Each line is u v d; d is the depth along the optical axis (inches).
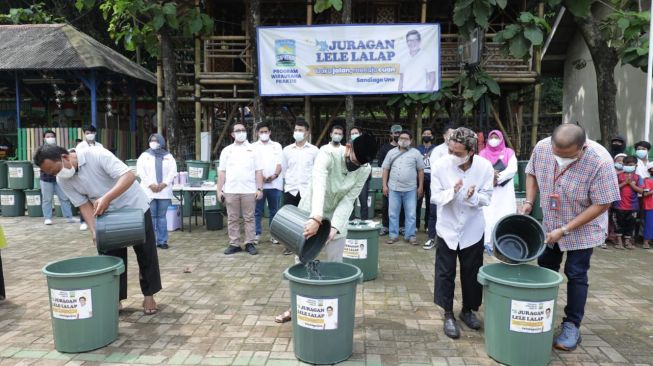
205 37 390.6
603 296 191.3
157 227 276.1
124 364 132.5
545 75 551.5
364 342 146.9
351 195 153.9
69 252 272.1
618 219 280.8
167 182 273.9
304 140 270.2
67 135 430.0
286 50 361.1
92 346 140.3
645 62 303.4
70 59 426.6
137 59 631.8
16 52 438.9
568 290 144.1
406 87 361.1
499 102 465.1
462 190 142.7
